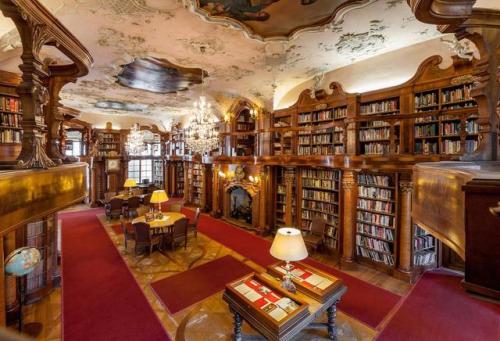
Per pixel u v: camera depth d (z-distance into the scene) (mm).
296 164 6641
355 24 4098
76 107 10727
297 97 7348
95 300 4398
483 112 1789
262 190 8008
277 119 8039
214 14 3625
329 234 6652
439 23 1449
